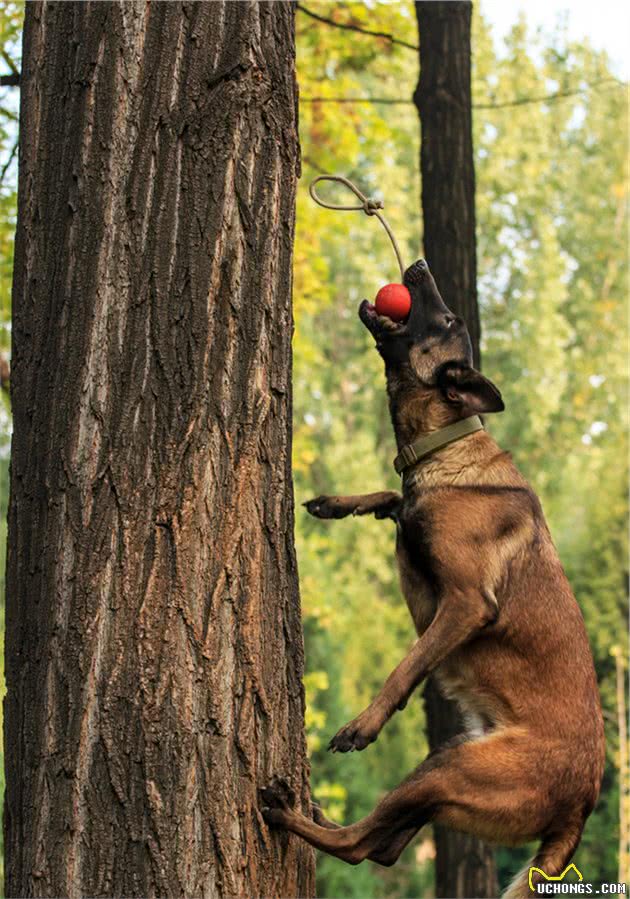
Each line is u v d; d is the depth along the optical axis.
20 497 3.20
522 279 25.75
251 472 3.18
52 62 3.34
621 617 17.28
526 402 23.06
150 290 3.15
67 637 3.02
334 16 9.19
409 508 4.27
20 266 3.33
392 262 22.25
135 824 2.93
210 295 3.17
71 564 3.04
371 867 19.75
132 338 3.13
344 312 25.78
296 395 23.50
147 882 2.91
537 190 25.28
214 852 2.99
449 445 4.33
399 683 3.77
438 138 6.89
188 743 2.99
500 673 4.00
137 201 3.17
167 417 3.11
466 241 6.80
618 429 24.20
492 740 3.80
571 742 3.86
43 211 3.29
